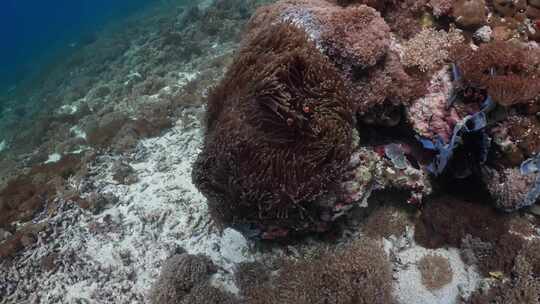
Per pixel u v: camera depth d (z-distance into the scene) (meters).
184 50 3.39
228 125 0.95
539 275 0.91
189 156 1.84
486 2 1.08
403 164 1.05
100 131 2.41
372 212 1.14
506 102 0.86
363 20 0.96
